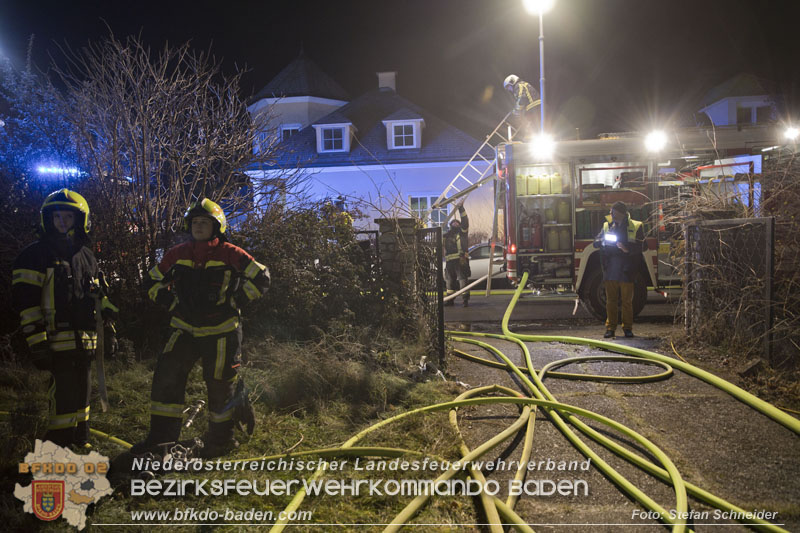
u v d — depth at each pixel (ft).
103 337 12.59
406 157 78.07
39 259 11.37
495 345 23.20
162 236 22.45
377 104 87.10
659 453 11.77
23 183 21.39
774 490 10.76
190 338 12.00
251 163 24.53
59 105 22.04
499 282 47.09
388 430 13.56
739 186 26.45
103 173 22.08
